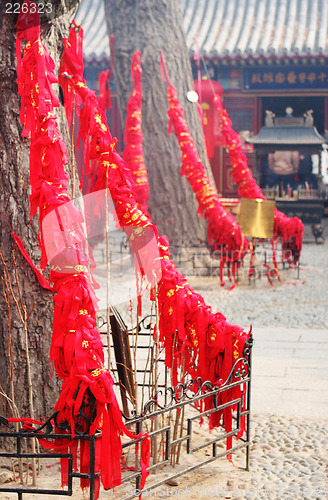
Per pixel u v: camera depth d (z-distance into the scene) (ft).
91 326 9.40
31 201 9.92
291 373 17.97
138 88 30.19
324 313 25.30
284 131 54.95
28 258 11.42
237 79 62.95
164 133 34.12
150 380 12.15
